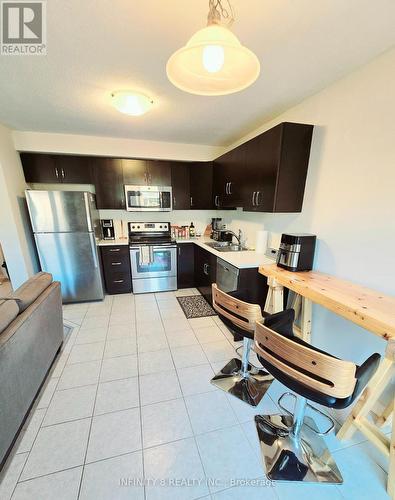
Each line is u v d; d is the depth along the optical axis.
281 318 1.40
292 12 1.06
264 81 1.67
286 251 1.96
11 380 1.26
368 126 1.49
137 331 2.55
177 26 1.16
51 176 3.17
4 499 1.08
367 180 1.52
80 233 3.08
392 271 1.41
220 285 2.67
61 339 2.19
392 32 1.19
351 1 1.00
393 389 1.39
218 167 3.28
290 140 1.89
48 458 1.25
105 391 1.71
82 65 1.49
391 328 1.03
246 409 1.58
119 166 3.37
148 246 3.47
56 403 1.60
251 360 2.08
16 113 2.29
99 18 1.11
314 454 1.29
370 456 1.30
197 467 1.23
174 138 3.19
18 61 1.44
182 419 1.50
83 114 2.32
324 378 0.92
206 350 2.22
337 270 1.78
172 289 3.75
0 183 2.65
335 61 1.45
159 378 1.85
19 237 2.83
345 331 1.74
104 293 3.55
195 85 1.08
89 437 1.37
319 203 1.90
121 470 1.21
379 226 1.47
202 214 4.18
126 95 1.83
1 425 1.16
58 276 3.12
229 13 1.06
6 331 1.27
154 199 3.55
